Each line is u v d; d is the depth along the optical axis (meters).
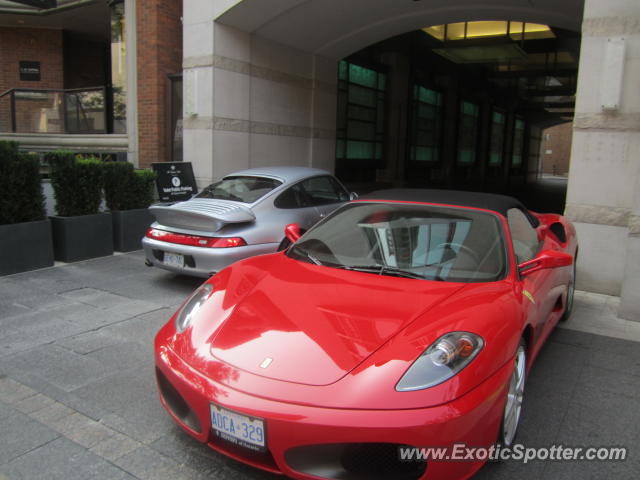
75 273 6.37
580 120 5.90
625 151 5.72
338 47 11.29
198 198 6.28
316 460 2.15
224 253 5.32
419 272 3.10
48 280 6.03
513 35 16.05
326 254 3.44
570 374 3.84
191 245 5.50
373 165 17.12
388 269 3.16
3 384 3.46
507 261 3.16
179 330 2.80
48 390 3.39
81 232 6.96
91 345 4.16
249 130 9.79
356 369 2.24
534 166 40.81
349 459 2.14
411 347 2.33
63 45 14.88
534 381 3.71
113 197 7.58
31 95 12.04
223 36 9.03
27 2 12.02
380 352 2.32
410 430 2.05
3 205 6.17
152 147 10.70
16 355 3.94
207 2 8.83
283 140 10.70
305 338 2.45
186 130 9.35
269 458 2.23
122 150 11.18
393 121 17.53
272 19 9.35
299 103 11.07
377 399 2.12
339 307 2.69
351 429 2.06
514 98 29.16
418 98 19.48
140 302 5.28
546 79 24.03
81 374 3.63
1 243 6.09
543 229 4.42
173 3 10.60
